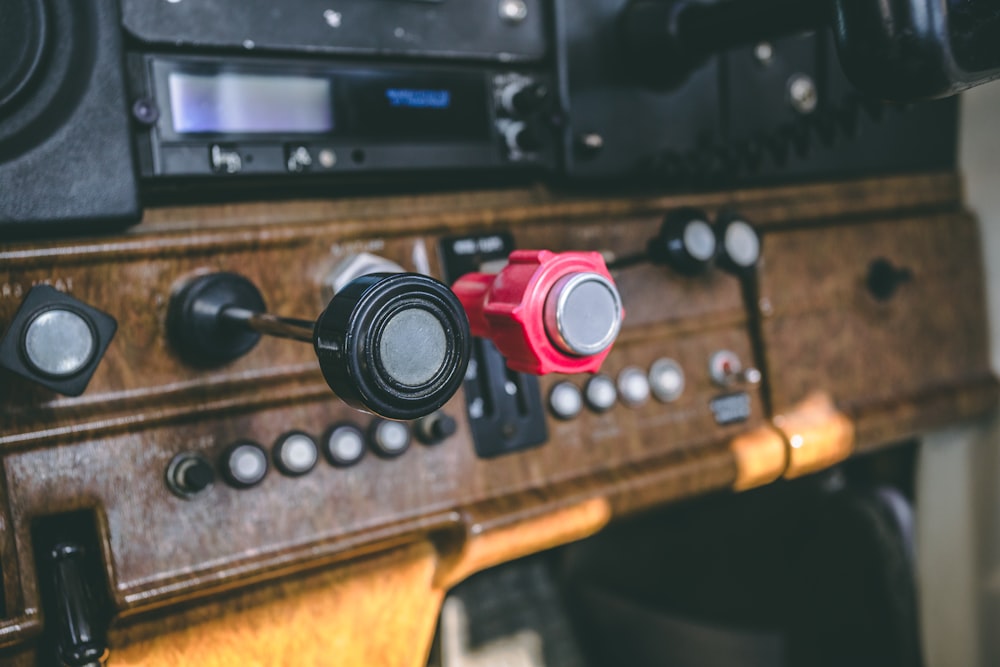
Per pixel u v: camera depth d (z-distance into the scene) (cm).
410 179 48
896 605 67
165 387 42
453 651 83
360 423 46
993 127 63
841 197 60
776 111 57
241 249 44
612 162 52
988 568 64
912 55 35
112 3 41
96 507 41
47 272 40
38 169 40
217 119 43
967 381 63
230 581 42
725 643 76
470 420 48
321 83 45
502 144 49
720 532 75
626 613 83
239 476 43
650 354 53
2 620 39
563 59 50
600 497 50
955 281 64
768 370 56
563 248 51
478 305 37
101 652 38
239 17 43
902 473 72
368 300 30
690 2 50
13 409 40
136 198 42
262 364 44
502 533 48
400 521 46
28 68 40
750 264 52
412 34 47
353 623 46
